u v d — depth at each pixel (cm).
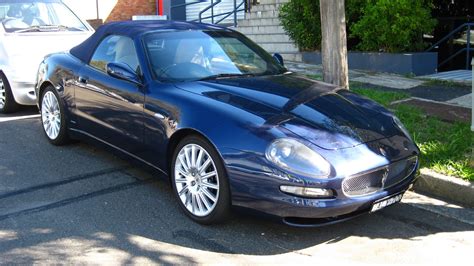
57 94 614
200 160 427
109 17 1722
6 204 475
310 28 1176
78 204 477
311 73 1014
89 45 597
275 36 1329
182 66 509
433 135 620
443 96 835
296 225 388
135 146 499
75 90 582
